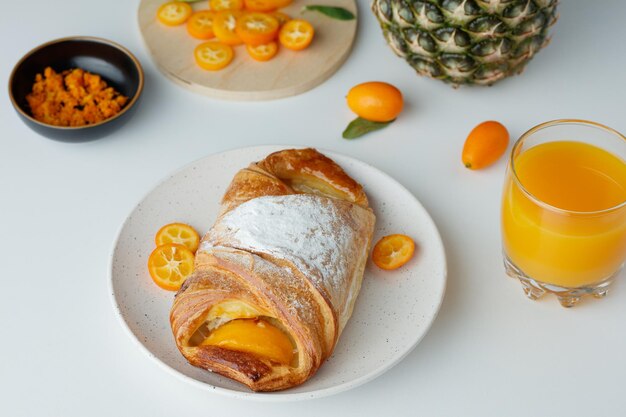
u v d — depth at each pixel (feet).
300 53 2.68
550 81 2.62
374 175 2.35
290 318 2.01
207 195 2.35
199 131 2.55
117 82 2.60
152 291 2.19
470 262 2.29
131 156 2.50
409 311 2.15
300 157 2.29
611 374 2.11
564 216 1.99
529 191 2.10
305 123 2.56
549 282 2.14
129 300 2.17
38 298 2.24
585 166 2.11
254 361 1.99
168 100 2.61
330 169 2.29
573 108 2.55
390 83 2.64
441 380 2.12
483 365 2.13
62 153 2.51
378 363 2.06
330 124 2.56
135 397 2.10
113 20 2.79
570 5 2.78
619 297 2.22
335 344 2.06
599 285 2.14
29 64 2.56
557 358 2.14
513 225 2.09
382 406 2.08
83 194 2.43
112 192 2.43
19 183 2.44
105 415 2.08
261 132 2.54
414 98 2.60
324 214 2.15
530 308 2.21
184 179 2.36
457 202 2.39
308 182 2.30
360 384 2.01
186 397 2.10
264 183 2.22
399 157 2.48
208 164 2.38
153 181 2.45
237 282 2.05
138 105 2.51
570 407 2.07
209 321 2.10
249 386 1.99
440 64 2.43
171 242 2.26
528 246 2.08
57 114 2.51
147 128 2.55
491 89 2.61
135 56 2.69
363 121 2.53
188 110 2.59
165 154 2.50
